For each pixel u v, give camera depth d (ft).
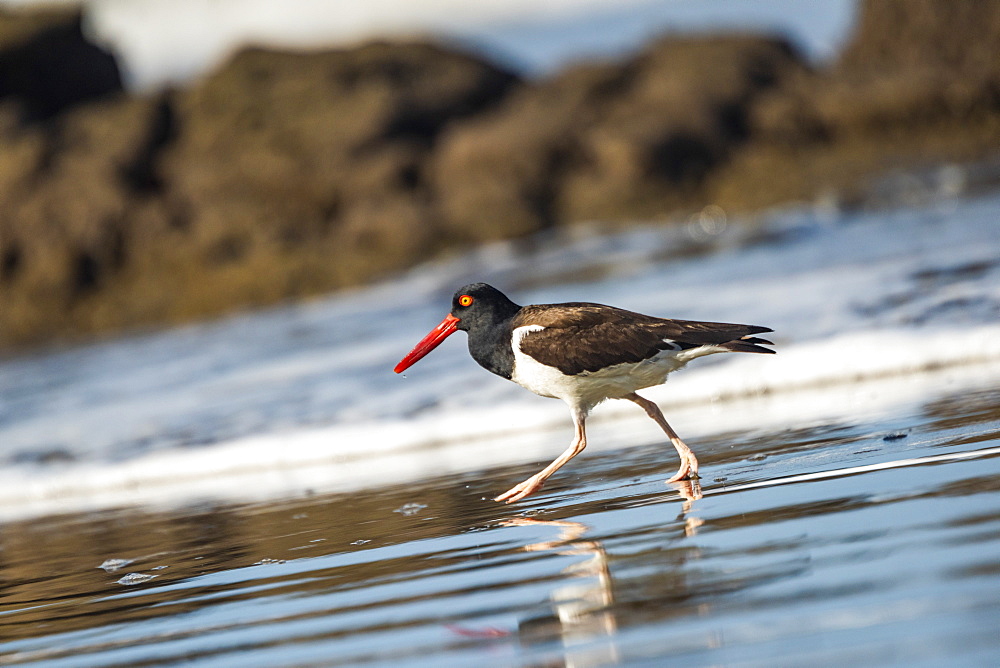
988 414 27.43
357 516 28.19
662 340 27.86
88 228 106.01
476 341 30.17
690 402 40.06
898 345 39.24
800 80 107.96
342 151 104.27
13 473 45.88
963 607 13.46
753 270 64.54
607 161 101.24
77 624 20.35
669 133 102.22
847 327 43.45
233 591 21.29
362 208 100.73
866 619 13.73
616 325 28.30
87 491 42.88
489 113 110.93
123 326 102.22
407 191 102.68
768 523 19.88
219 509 33.12
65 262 105.60
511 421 40.91
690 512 22.26
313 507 30.83
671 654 13.75
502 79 118.21
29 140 110.22
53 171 109.29
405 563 21.65
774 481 24.00
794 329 45.06
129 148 109.50
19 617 21.72
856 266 57.82
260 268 99.14
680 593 16.37
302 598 19.89
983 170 89.51
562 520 23.90
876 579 15.19
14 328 105.19
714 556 18.16
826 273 57.52
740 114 105.91
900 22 106.73
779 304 51.24
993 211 70.03
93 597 22.61
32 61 121.80
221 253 102.89
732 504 22.29
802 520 19.61
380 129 105.70
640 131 101.81
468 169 102.89
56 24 124.16
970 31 102.78
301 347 66.69
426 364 52.90
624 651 14.19
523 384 29.86
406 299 80.94
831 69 110.73
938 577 14.74
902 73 102.37
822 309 47.85
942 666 11.92
